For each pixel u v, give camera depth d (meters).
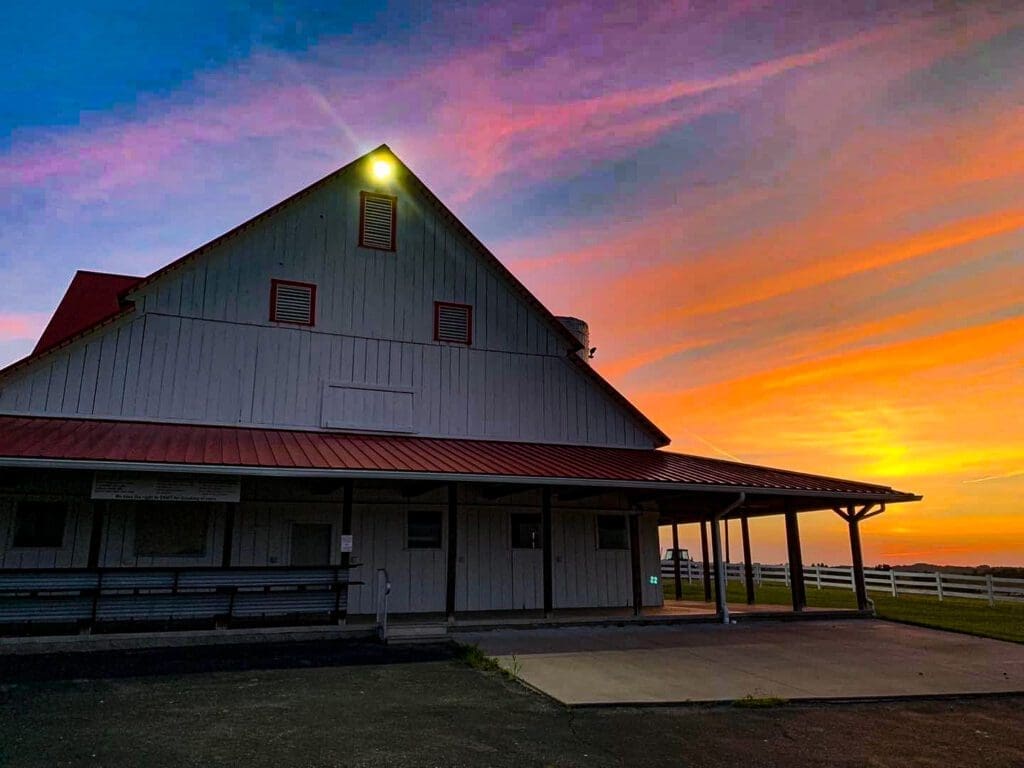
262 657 10.12
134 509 12.87
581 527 16.25
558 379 17.05
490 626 12.74
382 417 15.20
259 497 13.69
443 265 16.52
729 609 16.14
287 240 15.27
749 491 14.32
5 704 7.28
